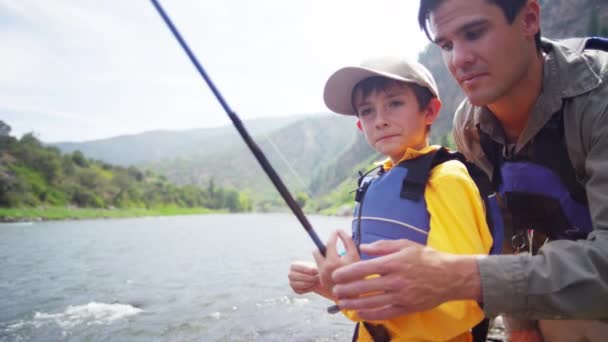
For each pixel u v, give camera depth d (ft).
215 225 142.61
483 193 5.69
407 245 4.07
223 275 36.24
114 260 47.14
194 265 42.45
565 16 218.59
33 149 271.28
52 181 261.44
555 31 220.23
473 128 7.42
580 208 5.96
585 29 201.98
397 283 3.85
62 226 136.56
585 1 212.84
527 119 6.04
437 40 5.34
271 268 40.06
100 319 23.15
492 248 5.38
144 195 333.01
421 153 5.79
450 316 4.61
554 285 3.91
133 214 272.92
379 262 3.90
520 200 6.70
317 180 501.15
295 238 78.33
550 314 4.03
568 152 5.46
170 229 116.26
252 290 29.71
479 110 6.87
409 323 4.89
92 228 123.44
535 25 5.13
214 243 68.54
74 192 261.65
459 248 4.82
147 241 74.02
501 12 4.83
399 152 6.18
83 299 27.91
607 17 194.29
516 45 5.00
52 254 53.62
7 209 201.87
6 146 256.11
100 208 272.31
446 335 4.66
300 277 6.32
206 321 22.27
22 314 24.32
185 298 27.73
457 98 288.71
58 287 31.89
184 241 73.15
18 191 217.97
